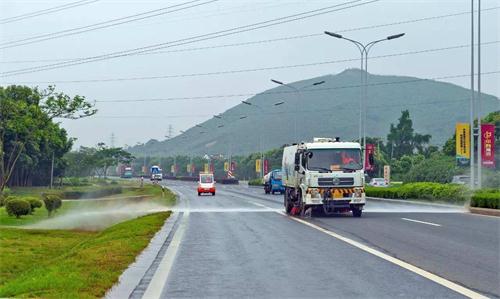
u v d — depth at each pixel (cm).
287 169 3216
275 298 979
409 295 987
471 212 3152
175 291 1038
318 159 2800
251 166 14162
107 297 974
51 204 3797
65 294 965
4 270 1805
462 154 4316
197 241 1802
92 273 1177
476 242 1711
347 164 2802
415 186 4450
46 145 8081
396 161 10488
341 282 1106
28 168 8281
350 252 1512
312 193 2775
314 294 1005
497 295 982
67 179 10312
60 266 1319
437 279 1125
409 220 2570
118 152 13850
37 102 4856
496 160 6906
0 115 4766
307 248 1608
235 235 1981
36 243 2448
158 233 2031
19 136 6812
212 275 1195
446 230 2083
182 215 3022
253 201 4706
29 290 1034
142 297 989
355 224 2370
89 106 4909
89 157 11838
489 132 3909
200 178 6250
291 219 2698
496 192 3266
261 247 1644
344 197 2781
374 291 1022
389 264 1308
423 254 1461
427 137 11688
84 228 3194
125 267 1273
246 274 1204
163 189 6028
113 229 2366
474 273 1188
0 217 3591
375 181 8612
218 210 3488
